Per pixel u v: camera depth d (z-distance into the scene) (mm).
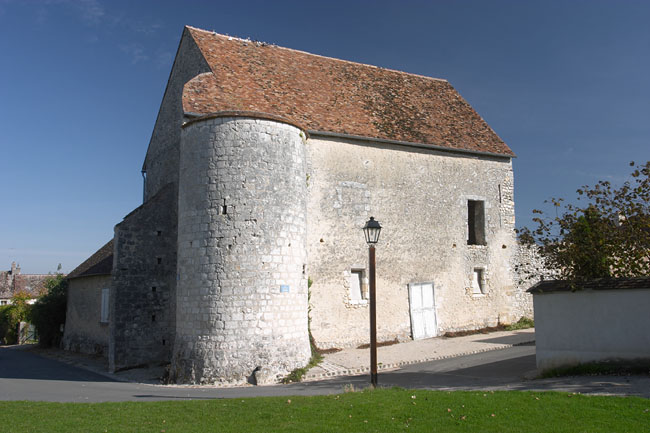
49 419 7621
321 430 6637
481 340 17047
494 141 20719
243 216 12789
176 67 19203
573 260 11258
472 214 20391
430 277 18141
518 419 6734
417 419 6953
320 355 14977
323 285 16062
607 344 9977
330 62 20750
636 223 10953
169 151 17797
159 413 7957
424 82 22578
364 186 17266
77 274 22109
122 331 14922
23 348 25984
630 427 6195
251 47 19141
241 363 12195
